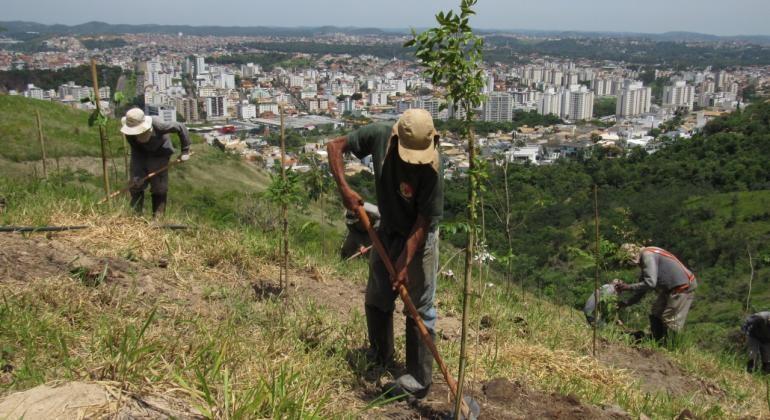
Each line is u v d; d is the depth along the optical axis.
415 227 3.31
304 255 6.51
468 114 2.60
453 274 7.17
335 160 3.50
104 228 5.26
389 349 3.98
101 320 3.52
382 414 3.37
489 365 4.50
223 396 2.73
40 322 3.30
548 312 6.78
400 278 3.26
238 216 8.27
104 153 6.14
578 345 5.70
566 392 4.30
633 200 37.97
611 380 4.79
